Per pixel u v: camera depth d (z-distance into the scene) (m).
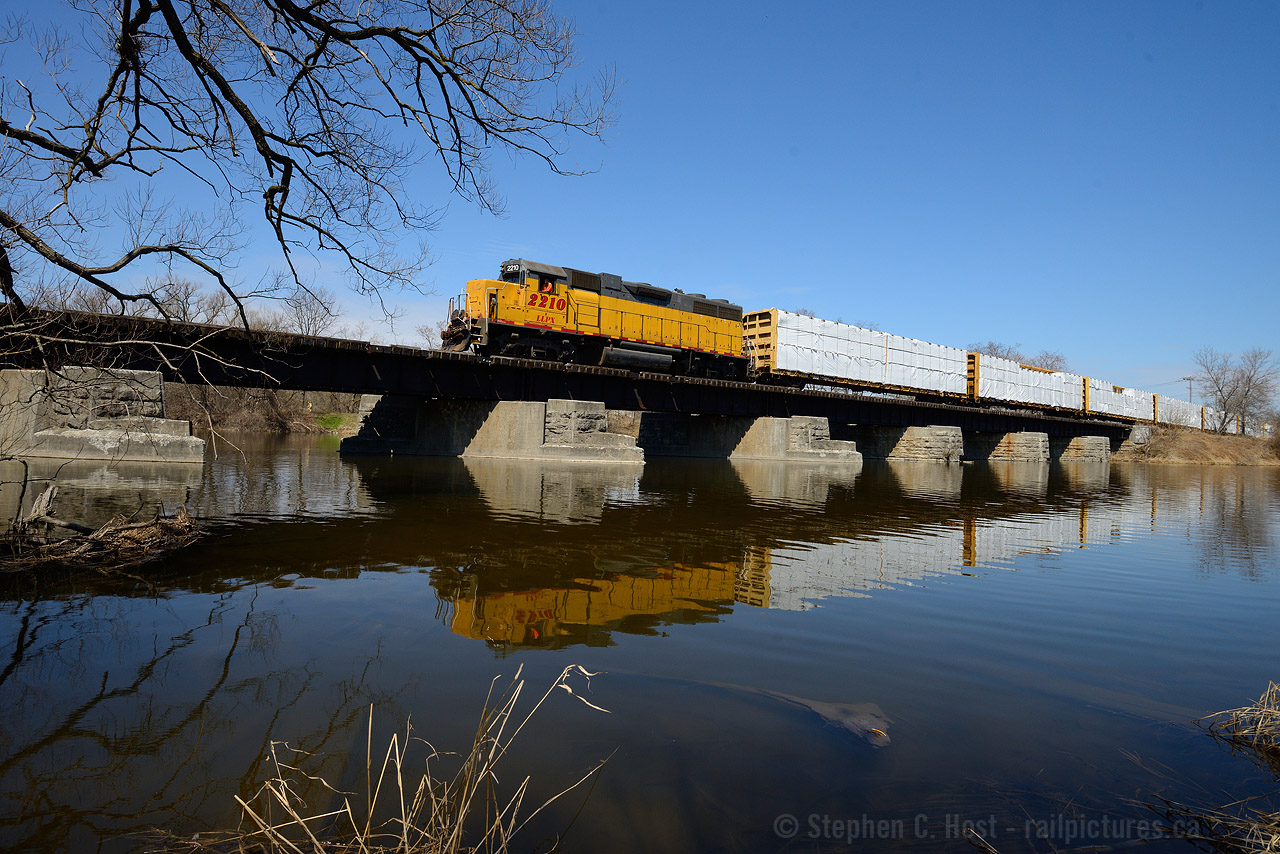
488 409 27.42
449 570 7.40
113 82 7.35
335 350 21.64
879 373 42.50
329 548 8.32
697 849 2.72
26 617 5.39
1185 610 6.87
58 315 7.82
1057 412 57.81
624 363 30.73
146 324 10.81
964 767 3.49
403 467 21.33
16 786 3.06
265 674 4.40
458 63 8.14
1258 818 3.10
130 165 7.77
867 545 10.07
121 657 4.62
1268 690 4.27
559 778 3.25
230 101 7.35
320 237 8.65
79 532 8.38
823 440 34.53
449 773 3.27
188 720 3.75
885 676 4.73
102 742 3.48
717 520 11.98
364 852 2.62
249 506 11.54
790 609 6.40
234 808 2.97
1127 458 61.25
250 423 42.16
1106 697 4.50
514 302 26.23
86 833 2.75
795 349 37.41
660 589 6.96
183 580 6.64
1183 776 3.49
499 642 5.14
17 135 6.77
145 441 18.52
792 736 3.74
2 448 17.31
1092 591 7.61
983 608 6.69
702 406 32.31
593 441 26.20
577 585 6.95
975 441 51.50
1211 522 14.70
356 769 3.30
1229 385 85.00
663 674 4.59
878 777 3.36
